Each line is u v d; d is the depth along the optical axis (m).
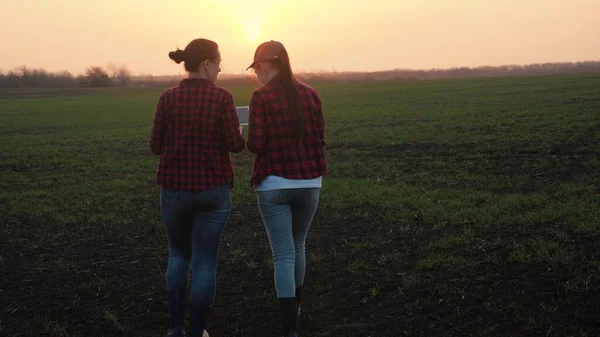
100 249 6.02
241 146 3.54
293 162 3.46
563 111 18.92
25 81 104.56
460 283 4.38
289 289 3.47
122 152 15.73
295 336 3.48
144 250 5.93
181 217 3.53
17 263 5.61
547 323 3.60
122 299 4.60
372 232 6.09
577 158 10.05
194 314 3.56
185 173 3.44
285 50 3.54
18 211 7.96
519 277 4.35
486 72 137.38
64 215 7.67
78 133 22.38
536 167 9.52
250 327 4.03
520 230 5.55
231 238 6.25
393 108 27.22
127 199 8.62
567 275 4.27
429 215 6.47
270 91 3.46
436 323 3.78
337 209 7.25
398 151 13.23
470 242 5.34
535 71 123.00
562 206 6.24
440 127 17.25
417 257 5.12
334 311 4.15
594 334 3.42
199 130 3.44
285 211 3.53
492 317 3.77
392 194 7.83
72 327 4.12
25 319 4.27
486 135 14.38
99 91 79.75
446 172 9.77
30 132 23.44
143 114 33.12
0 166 13.61
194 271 3.58
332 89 57.38
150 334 3.99
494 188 8.10
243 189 9.00
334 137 16.77
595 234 5.11
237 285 4.82
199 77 3.55
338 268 5.03
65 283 5.01
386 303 4.18
